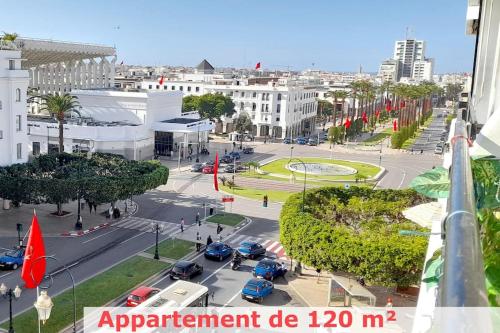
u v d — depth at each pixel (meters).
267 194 66.38
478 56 12.44
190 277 36.09
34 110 110.00
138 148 85.06
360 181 76.56
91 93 90.88
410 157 103.25
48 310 20.81
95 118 91.38
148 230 47.78
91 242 43.28
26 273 22.12
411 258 28.00
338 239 30.31
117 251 41.28
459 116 10.81
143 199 60.03
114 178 46.69
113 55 121.44
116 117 90.44
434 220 10.93
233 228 50.31
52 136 80.50
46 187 44.19
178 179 73.19
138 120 89.50
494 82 10.65
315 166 88.88
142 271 36.94
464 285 1.88
